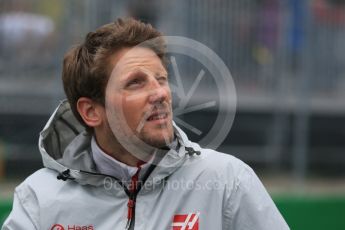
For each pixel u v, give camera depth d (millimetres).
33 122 25938
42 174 8109
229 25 25828
